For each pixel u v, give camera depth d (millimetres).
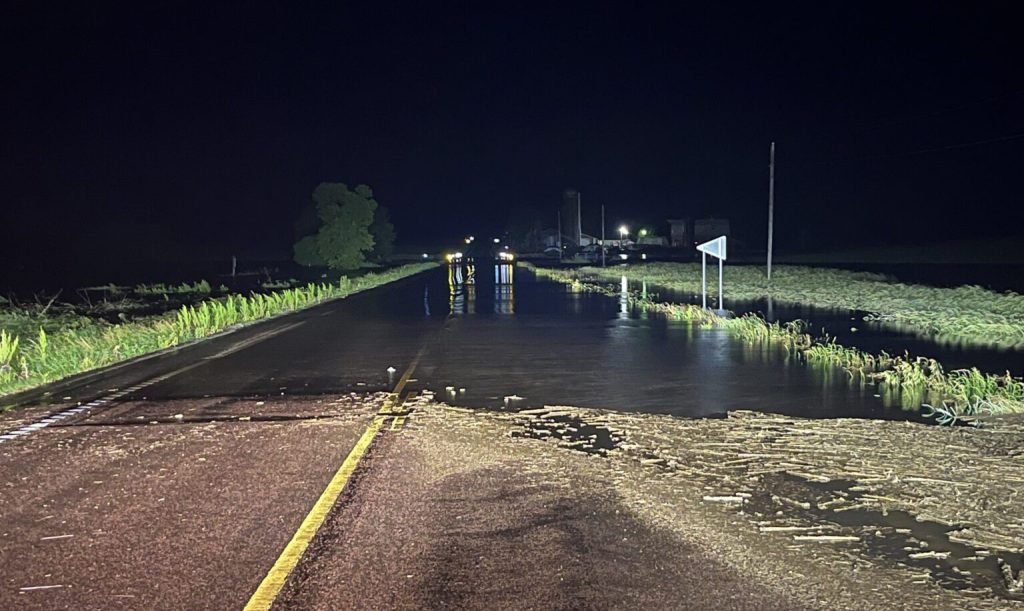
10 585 5906
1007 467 8891
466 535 6855
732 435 10523
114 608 5504
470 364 17297
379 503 7727
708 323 25500
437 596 5641
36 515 7500
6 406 13172
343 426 11289
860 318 27297
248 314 29109
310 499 7871
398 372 16359
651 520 7250
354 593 5695
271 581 5910
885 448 9750
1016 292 37906
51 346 18578
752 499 7871
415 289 45281
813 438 10305
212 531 6984
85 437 10789
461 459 9398
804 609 5453
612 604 5516
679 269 63438
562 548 6562
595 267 73500
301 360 18297
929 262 69000
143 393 14305
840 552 6508
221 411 12562
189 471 8961
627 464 9148
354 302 36250
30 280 56000
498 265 86312
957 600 5605
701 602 5555
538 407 12625
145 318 27203
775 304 33344
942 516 7363
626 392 13844
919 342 20719
